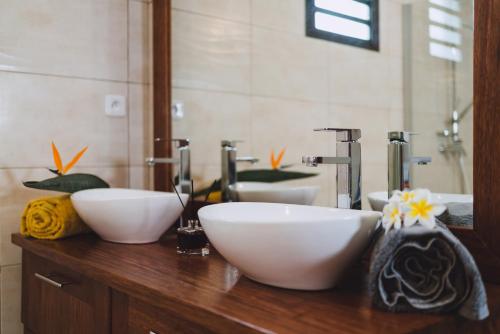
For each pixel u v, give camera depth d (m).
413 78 1.15
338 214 1.04
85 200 1.43
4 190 1.70
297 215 1.12
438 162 1.07
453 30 1.06
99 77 1.90
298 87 1.47
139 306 1.02
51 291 1.43
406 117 1.16
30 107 1.75
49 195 1.80
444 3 1.08
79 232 1.61
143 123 2.01
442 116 1.07
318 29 1.42
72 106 1.83
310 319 0.76
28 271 1.60
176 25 1.88
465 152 1.02
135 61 1.99
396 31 1.20
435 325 0.74
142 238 1.47
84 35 1.86
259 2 1.61
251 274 0.97
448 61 1.07
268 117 1.57
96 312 1.18
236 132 1.67
